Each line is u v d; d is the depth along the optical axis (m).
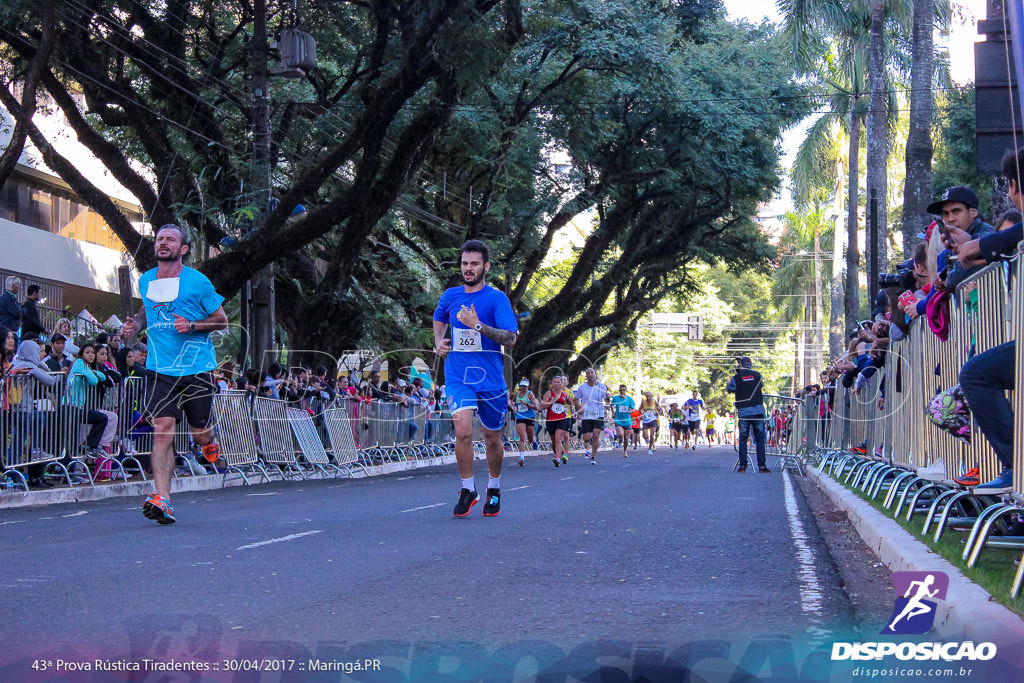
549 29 25.25
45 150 19.50
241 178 21.23
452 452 27.05
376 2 19.50
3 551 6.84
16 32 18.92
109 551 6.79
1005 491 6.10
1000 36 7.94
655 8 30.78
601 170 33.50
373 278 28.25
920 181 23.41
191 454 14.55
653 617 4.69
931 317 7.96
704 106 32.03
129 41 21.20
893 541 6.41
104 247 35.47
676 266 41.06
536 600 5.09
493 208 31.03
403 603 5.01
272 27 23.58
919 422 9.16
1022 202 5.96
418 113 20.48
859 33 35.09
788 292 70.81
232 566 6.11
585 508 10.03
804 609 4.87
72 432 12.84
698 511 9.80
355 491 13.25
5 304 14.91
